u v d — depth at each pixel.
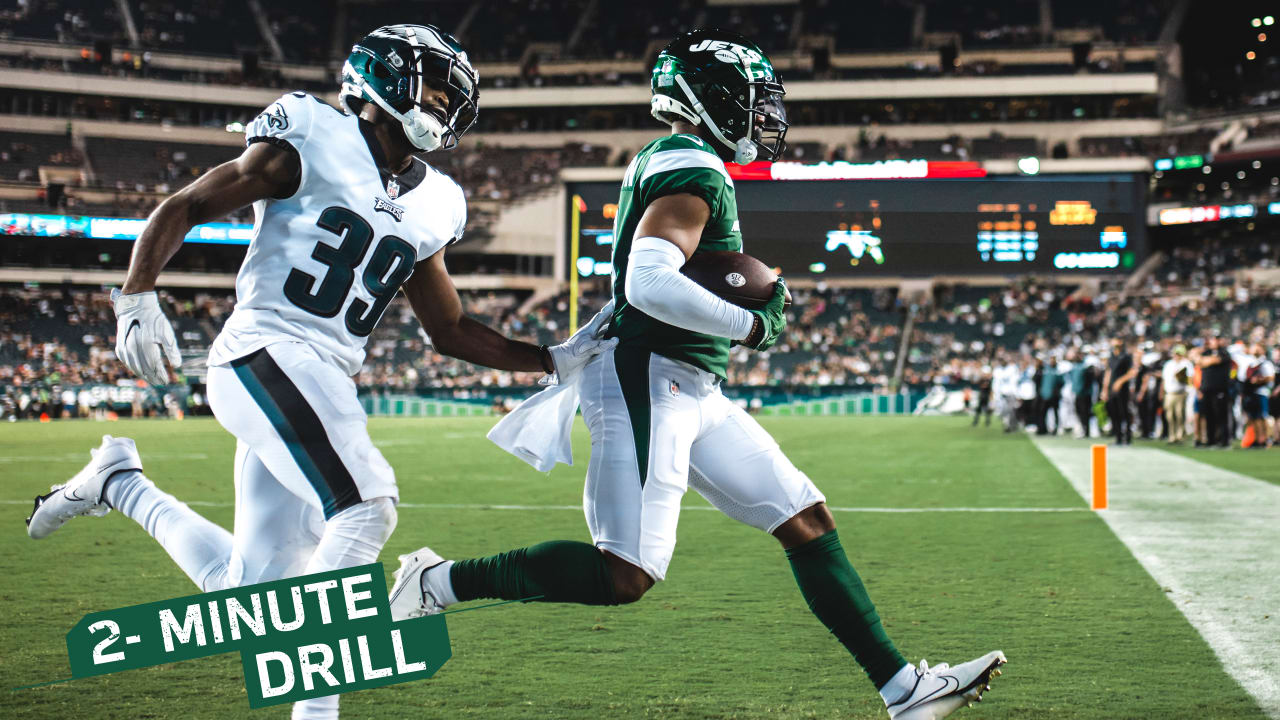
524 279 43.12
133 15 47.16
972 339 39.00
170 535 2.90
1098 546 6.16
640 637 3.95
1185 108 45.84
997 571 5.33
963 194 38.94
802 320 40.66
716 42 2.90
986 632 3.99
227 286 42.56
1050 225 38.94
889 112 46.12
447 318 3.02
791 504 2.84
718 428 2.88
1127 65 44.97
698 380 2.80
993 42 46.59
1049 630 4.02
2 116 43.47
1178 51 45.78
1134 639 3.87
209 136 45.66
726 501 2.90
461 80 2.81
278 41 48.81
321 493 2.56
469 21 50.00
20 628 4.09
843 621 2.82
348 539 2.56
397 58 2.73
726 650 3.76
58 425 27.11
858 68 47.00
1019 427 23.09
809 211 39.16
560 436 2.97
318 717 2.59
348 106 2.80
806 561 2.86
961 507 8.26
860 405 36.41
